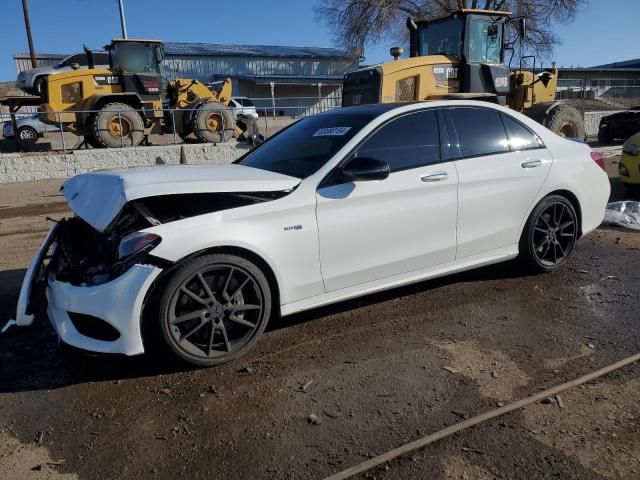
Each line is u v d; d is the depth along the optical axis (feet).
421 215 13.61
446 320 13.57
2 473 8.46
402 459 8.51
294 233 11.93
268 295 11.82
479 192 14.56
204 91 60.08
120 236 11.28
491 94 38.17
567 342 12.18
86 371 11.57
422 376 10.96
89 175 13.34
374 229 12.96
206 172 12.63
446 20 38.58
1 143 64.95
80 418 9.88
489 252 15.17
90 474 8.40
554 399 9.98
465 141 14.69
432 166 13.89
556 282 15.92
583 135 42.22
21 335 13.55
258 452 8.78
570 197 16.53
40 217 30.17
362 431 9.24
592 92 89.81
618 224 22.21
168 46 145.69
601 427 9.13
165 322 10.75
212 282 11.30
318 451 8.76
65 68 62.34
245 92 137.39
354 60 122.21
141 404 10.25
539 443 8.79
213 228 11.02
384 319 13.73
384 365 11.44
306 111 89.61
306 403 10.12
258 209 11.55
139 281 10.46
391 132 13.60
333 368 11.37
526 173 15.38
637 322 13.04
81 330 11.25
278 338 12.82
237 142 57.67
